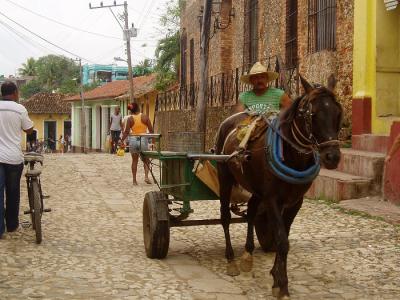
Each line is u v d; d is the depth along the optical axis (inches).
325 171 486.9
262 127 246.2
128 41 1472.7
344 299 232.8
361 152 483.2
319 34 600.7
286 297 221.8
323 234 347.3
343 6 549.6
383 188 428.5
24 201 470.9
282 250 223.5
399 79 517.7
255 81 286.2
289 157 227.9
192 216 405.1
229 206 288.5
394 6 490.0
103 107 1882.4
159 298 230.4
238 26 869.2
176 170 300.8
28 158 331.6
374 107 511.5
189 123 987.9
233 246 324.5
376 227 362.0
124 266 279.0
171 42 1376.7
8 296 228.7
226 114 774.5
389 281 255.9
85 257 294.5
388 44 513.3
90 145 2039.9
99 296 231.1
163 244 289.0
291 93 583.8
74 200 488.4
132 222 397.1
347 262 285.9
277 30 712.4
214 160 276.2
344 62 549.6
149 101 1467.8
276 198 230.2
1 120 320.8
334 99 212.4
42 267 272.7
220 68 924.6
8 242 323.0
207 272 271.3
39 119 2249.0
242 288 246.7
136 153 581.0
